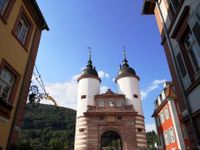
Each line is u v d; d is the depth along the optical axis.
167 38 13.60
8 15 11.25
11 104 10.78
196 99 10.06
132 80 46.81
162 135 35.94
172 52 12.82
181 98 11.74
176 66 12.30
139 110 42.41
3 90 10.64
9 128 10.59
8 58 10.98
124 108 39.34
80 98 43.97
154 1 16.30
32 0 13.67
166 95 33.53
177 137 28.66
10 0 11.71
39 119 101.69
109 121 37.41
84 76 46.62
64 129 99.88
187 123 11.05
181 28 11.57
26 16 13.52
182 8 11.76
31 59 13.75
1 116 9.71
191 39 11.06
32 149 11.29
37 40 15.06
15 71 11.60
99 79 47.97
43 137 80.31
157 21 16.19
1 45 10.41
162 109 35.78
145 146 37.53
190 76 10.72
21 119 11.91
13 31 11.66
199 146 9.58
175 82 12.65
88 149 34.84
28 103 14.79
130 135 36.28
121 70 49.84
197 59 10.17
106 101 41.66
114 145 57.34
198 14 9.70
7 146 10.21
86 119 37.81
